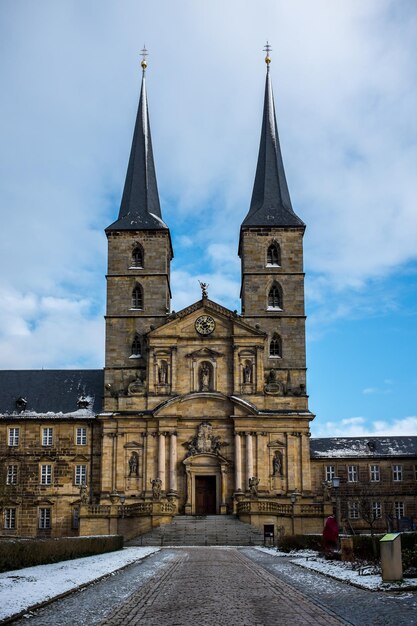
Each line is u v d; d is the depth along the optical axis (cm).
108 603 2573
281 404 9512
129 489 9350
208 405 9494
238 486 9225
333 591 2912
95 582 3247
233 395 9488
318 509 8412
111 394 9681
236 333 9638
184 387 9581
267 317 9869
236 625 2103
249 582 3272
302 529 8356
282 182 10569
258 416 9362
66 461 9800
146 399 9581
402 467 10488
